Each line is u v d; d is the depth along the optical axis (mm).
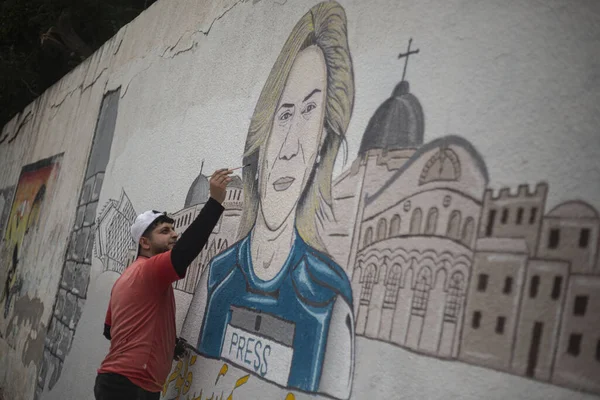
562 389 1933
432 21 2730
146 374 3572
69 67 12727
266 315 3320
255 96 3988
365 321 2682
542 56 2229
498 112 2328
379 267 2680
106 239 5809
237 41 4391
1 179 10969
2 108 13383
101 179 6324
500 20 2420
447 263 2381
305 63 3529
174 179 4789
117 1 12320
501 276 2182
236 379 3424
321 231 3066
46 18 11977
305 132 3379
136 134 5742
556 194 2076
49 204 7941
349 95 3092
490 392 2117
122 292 3693
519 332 2084
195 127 4688
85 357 5523
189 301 4156
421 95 2678
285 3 3906
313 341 2945
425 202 2535
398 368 2465
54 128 8578
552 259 2045
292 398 2977
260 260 3502
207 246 4113
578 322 1937
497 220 2238
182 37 5316
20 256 8672
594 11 2098
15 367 7508
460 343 2258
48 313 6879
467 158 2402
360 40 3117
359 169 2918
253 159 3822
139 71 6062
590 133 2020
